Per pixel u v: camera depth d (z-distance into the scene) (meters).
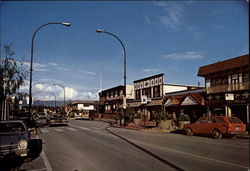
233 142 13.05
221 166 7.05
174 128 22.16
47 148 10.69
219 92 24.80
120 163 7.48
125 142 12.59
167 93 34.97
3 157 7.18
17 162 7.84
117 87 54.38
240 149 10.32
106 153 9.27
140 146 11.10
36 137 15.38
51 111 104.25
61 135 16.69
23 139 7.63
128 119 29.22
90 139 14.06
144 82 41.91
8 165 7.48
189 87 39.12
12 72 19.20
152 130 21.25
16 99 22.78
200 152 9.47
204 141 13.34
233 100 22.98
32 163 7.69
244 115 22.33
